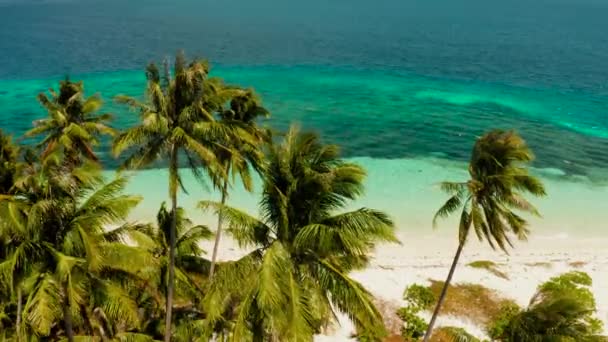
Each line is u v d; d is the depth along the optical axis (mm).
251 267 14672
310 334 13430
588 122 66375
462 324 26078
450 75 94000
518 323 17469
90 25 153875
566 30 187250
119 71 85062
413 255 33719
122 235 15344
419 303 26828
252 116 22516
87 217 13188
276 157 14812
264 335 16125
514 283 30047
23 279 12805
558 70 102875
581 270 32219
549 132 61562
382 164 49406
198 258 21344
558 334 16562
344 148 53750
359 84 83250
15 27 143125
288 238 14656
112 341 17656
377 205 40188
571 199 42906
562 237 37094
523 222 17719
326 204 14742
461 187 18438
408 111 68688
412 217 38594
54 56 97750
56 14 185125
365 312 13992
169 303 17672
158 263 18109
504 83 88750
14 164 17031
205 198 39312
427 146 55188
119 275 15227
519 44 143375
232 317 19641
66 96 26531
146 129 15047
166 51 108500
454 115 67562
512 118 67125
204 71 15539
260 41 130125
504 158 17359
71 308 13000
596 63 112750
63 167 13562
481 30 179125
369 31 162875
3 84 73312
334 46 125562
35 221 12148
